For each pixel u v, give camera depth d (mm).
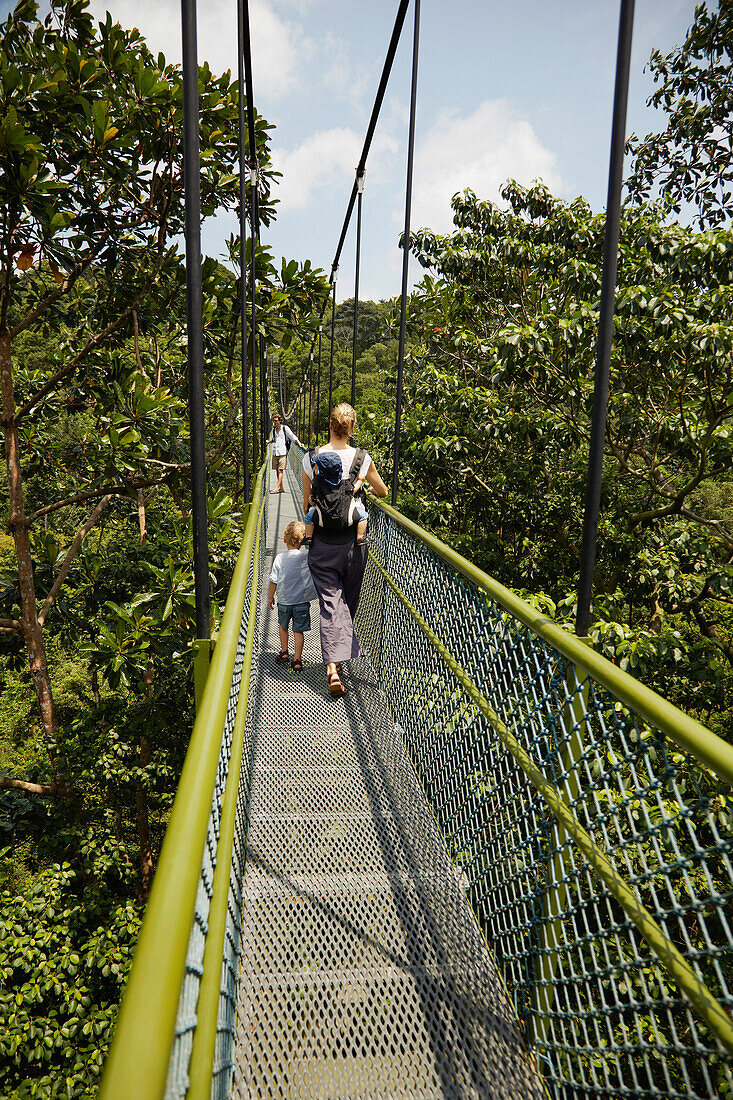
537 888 1936
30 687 20562
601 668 1447
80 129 7859
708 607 9773
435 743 2998
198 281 2225
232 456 14812
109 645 8555
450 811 2762
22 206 7789
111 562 12195
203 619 2516
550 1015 1782
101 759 10117
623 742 1449
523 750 2000
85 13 8188
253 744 3354
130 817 14461
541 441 8641
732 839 1100
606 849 1495
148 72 7945
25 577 10117
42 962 8016
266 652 4754
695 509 9828
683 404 8219
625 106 1760
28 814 11742
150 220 9258
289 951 2184
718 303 7574
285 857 2639
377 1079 1797
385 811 2947
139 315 10078
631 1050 1403
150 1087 572
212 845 1365
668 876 1275
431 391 9492
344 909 2371
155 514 15227
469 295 10547
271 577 4457
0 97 7355
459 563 2537
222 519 9805
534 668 2000
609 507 9500
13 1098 6844
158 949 712
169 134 8445
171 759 11695
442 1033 1938
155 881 824
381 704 3955
